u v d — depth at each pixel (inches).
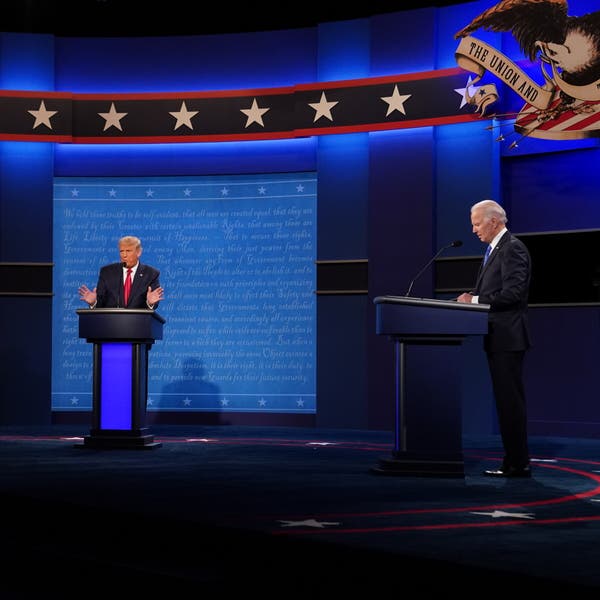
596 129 372.5
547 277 397.4
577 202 392.2
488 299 239.5
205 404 443.8
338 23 434.0
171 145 447.5
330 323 430.0
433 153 415.2
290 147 439.5
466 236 408.5
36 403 440.5
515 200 406.3
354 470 246.1
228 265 443.8
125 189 448.5
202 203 446.0
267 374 439.5
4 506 194.5
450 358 237.5
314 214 436.8
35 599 135.4
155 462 264.5
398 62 422.9
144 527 165.6
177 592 135.1
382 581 131.2
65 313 445.1
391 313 235.6
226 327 443.2
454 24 415.2
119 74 451.2
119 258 446.3
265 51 444.1
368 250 423.8
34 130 439.5
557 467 262.7
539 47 383.6
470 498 194.2
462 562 127.6
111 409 307.1
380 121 418.3
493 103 397.1
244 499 188.5
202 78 448.1
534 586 118.3
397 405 239.0
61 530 181.3
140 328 299.3
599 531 153.9
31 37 447.5
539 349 399.2
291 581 136.3
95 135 442.9
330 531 150.6
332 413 428.1
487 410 398.6
